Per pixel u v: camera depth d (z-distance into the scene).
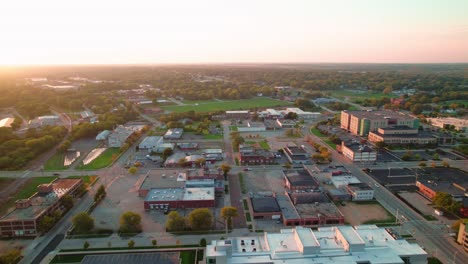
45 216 138.00
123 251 121.06
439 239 129.38
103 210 154.50
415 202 162.12
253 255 105.94
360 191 164.50
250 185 183.75
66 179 178.12
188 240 129.12
